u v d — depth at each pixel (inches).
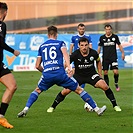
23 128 805.9
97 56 970.1
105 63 1451.8
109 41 1450.5
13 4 2506.2
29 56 2198.6
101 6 2532.0
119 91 1406.3
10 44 2187.5
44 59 899.4
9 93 791.7
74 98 1218.0
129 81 1720.0
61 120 888.3
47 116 934.4
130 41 2263.8
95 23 2534.5
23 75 1937.7
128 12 2522.1
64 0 2544.3
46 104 1106.7
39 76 1895.9
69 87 908.6
